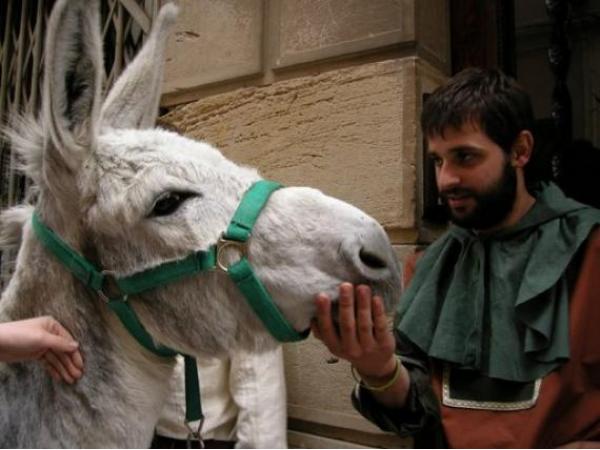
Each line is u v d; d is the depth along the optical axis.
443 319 1.24
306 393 2.01
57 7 0.98
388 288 1.05
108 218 1.05
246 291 1.03
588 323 1.09
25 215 1.29
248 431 1.68
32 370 1.12
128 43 2.73
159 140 1.13
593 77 2.63
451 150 1.18
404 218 1.82
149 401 1.17
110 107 1.35
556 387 1.07
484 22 2.07
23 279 1.16
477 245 1.27
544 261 1.12
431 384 1.26
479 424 1.16
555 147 2.06
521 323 1.15
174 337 1.10
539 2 2.80
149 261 1.05
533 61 2.83
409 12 1.86
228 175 1.11
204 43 2.38
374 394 1.21
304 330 1.07
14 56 3.45
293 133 2.08
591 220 1.13
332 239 1.02
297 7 2.12
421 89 1.87
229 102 2.29
